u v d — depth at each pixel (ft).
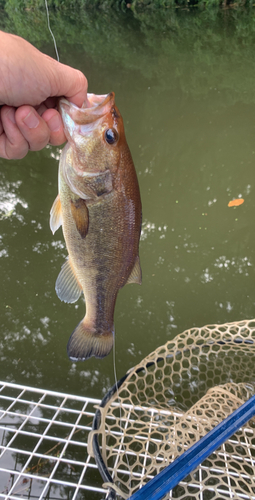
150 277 2.45
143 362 1.26
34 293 2.35
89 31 10.92
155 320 2.12
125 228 0.94
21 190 3.39
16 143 0.87
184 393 1.60
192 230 2.85
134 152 3.90
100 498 1.24
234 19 11.18
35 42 9.02
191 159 3.77
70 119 0.87
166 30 10.37
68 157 0.89
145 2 15.28
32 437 1.44
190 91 5.47
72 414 1.56
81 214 0.90
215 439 0.91
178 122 4.53
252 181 3.39
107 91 5.45
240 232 2.81
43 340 2.01
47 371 1.82
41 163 3.82
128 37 9.61
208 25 10.63
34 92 0.80
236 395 1.32
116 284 0.98
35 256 2.64
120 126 0.90
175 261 2.57
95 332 1.00
